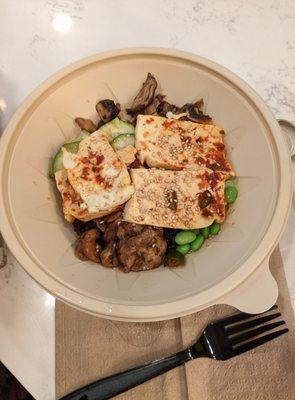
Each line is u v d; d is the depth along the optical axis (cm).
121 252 19
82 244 20
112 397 19
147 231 20
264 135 19
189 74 21
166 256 20
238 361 20
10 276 22
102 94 22
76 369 20
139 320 17
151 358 20
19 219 18
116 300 17
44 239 19
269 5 27
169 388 20
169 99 22
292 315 21
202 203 20
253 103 20
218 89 21
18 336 21
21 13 27
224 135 21
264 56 26
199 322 20
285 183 18
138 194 20
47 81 20
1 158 18
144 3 27
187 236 20
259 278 17
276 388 20
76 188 20
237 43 26
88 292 17
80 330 21
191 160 21
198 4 27
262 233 17
